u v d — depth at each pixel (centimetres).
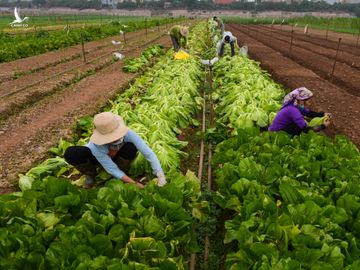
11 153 645
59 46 1969
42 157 634
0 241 331
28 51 1738
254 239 346
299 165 469
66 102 938
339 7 10444
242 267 336
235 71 1155
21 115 850
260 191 416
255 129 582
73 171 579
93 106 895
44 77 1205
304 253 316
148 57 1535
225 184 456
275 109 779
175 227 381
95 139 448
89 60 1560
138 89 995
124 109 761
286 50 2002
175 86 948
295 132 599
